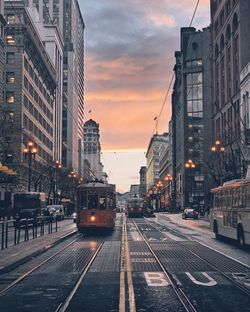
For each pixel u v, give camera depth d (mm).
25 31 81875
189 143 122875
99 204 33531
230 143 52344
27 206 47656
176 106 144875
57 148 133625
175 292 11523
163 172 186125
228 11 79438
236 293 11453
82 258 19094
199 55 123062
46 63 102938
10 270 15562
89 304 10211
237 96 72125
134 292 11539
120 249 23000
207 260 18234
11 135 66938
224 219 27109
